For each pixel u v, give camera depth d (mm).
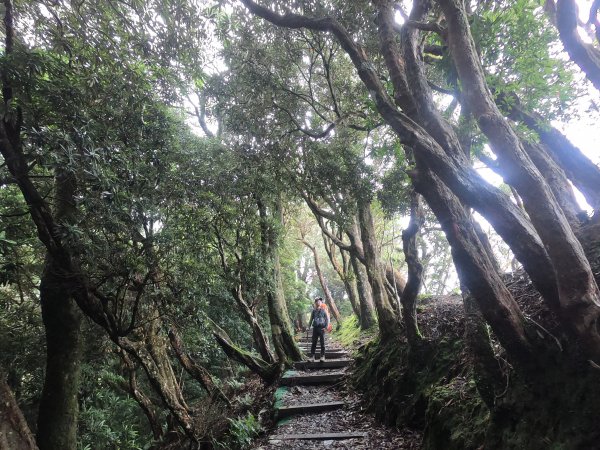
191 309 5145
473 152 3967
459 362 4363
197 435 6512
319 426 5559
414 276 5215
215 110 7359
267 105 7121
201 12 4711
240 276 7855
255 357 8953
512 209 2354
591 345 2154
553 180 3699
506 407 2865
